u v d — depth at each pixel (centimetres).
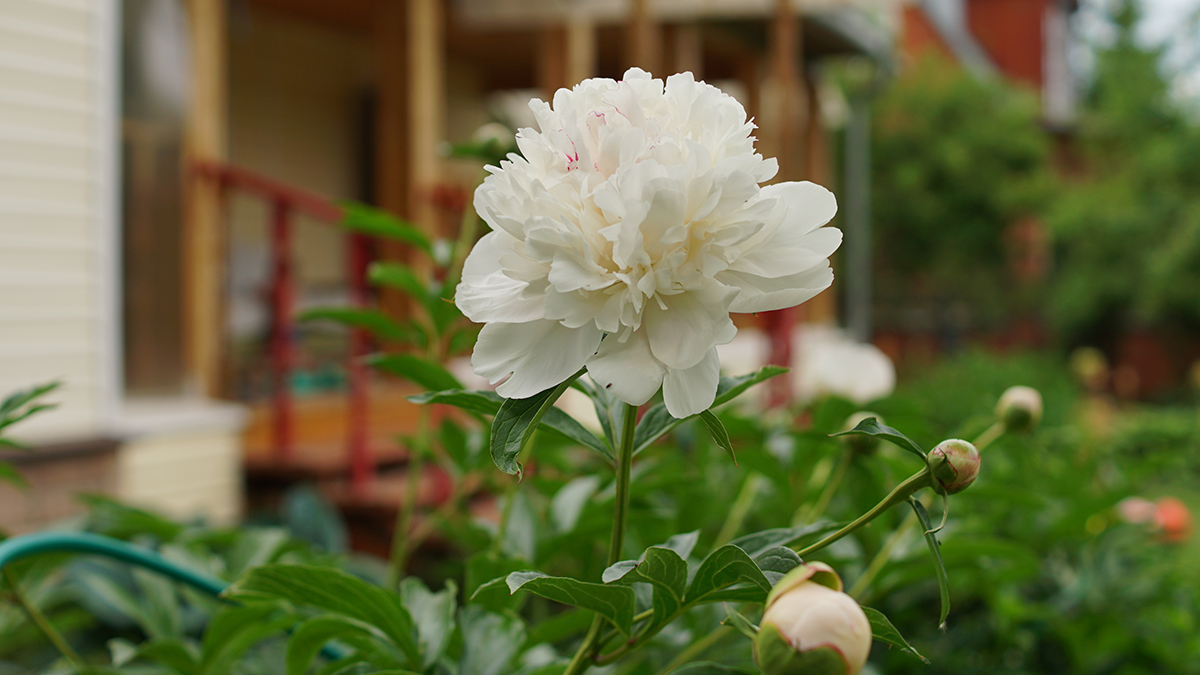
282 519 272
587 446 83
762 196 70
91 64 351
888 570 134
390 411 504
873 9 800
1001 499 147
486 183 70
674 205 64
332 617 95
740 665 99
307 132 709
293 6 647
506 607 112
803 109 900
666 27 685
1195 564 242
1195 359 1521
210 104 424
